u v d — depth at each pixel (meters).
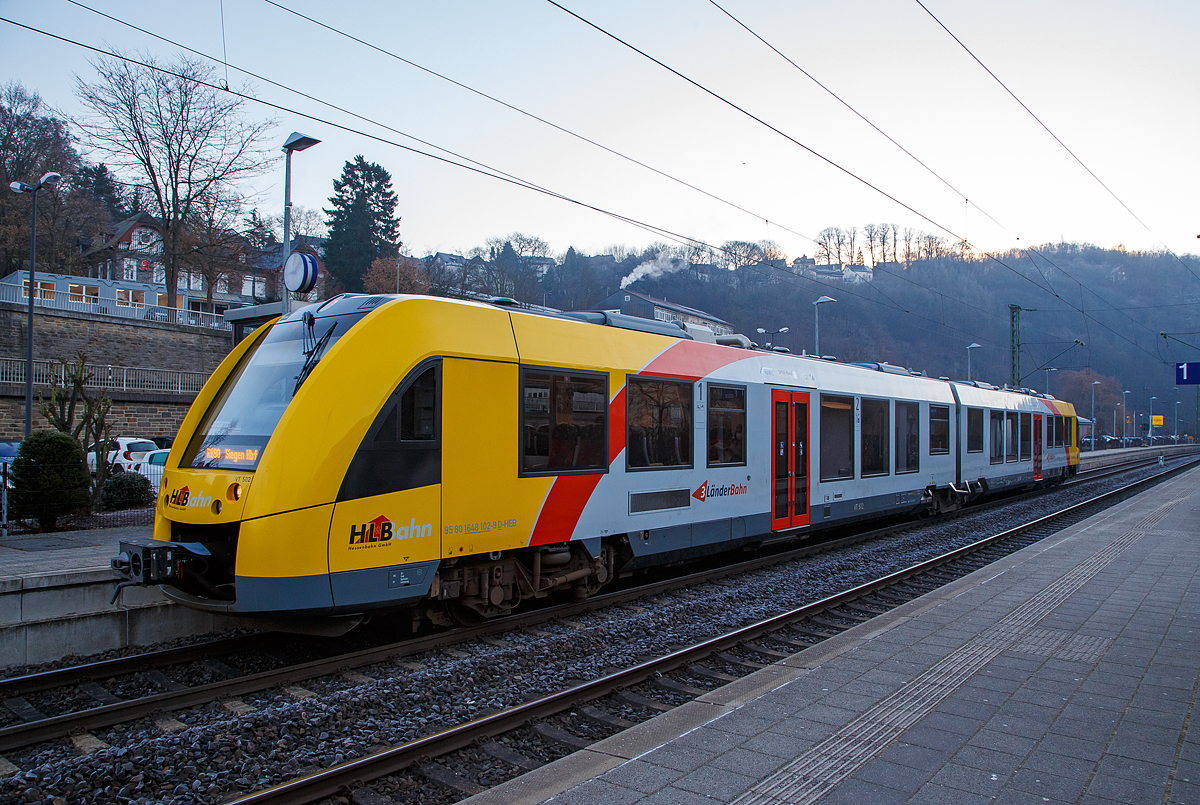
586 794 3.76
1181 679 5.54
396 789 4.24
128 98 32.75
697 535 9.62
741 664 6.64
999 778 3.92
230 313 14.09
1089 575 9.57
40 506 11.28
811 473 11.92
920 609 7.79
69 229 44.16
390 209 59.78
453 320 6.98
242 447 6.29
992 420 18.77
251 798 3.82
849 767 4.05
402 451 6.43
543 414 7.64
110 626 7.12
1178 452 67.25
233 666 6.62
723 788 3.81
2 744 4.69
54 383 13.49
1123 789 3.79
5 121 40.00
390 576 6.32
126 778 4.25
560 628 7.74
